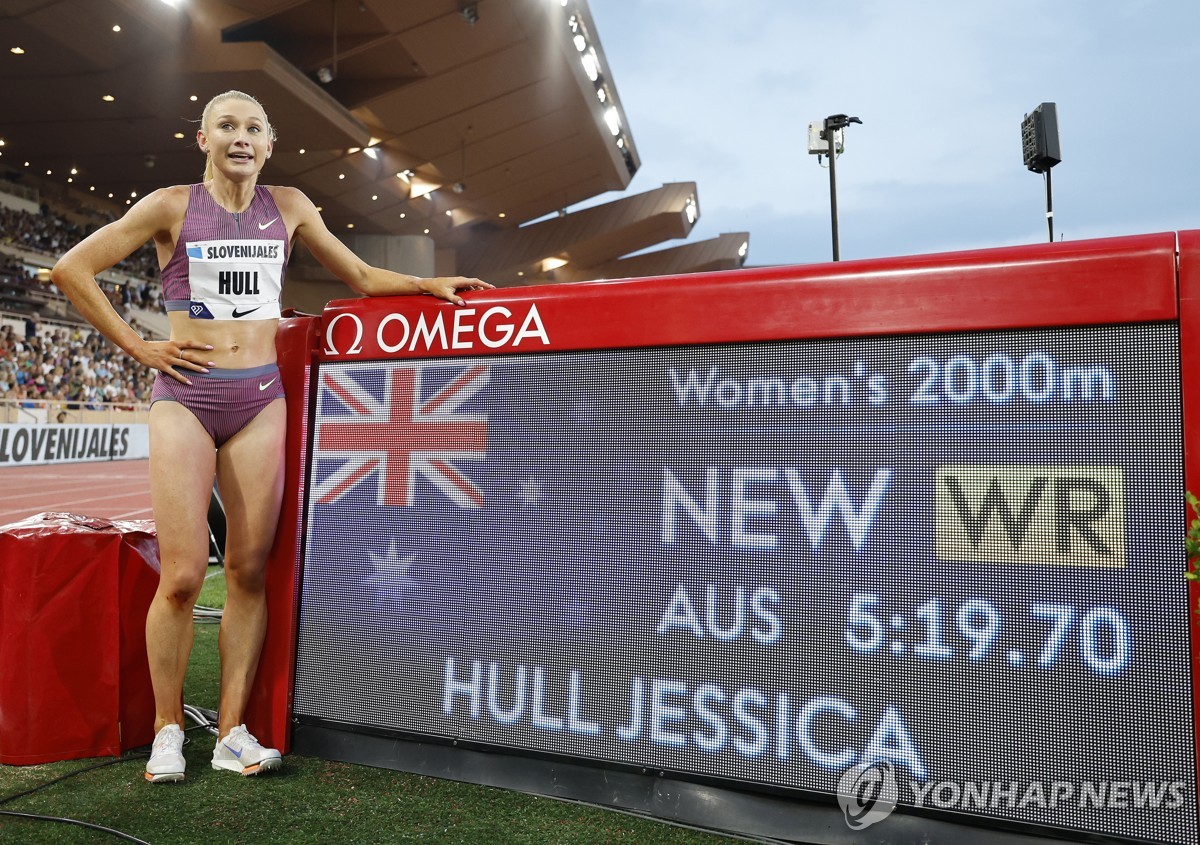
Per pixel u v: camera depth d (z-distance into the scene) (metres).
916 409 1.72
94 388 22.31
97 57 17.34
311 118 20.80
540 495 2.03
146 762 2.27
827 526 1.77
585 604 1.96
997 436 1.66
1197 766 1.49
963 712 1.64
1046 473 1.62
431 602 2.12
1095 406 1.59
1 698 2.26
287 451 2.34
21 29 16.06
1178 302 1.56
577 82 24.84
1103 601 1.56
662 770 1.85
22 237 25.42
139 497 12.72
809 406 1.80
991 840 1.60
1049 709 1.59
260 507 2.24
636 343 1.96
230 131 2.19
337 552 2.25
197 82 18.52
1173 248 1.57
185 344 2.16
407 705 2.12
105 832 1.81
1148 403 1.56
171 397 2.19
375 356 2.26
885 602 1.71
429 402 2.17
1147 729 1.52
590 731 1.92
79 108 20.19
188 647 2.25
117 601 2.39
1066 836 1.56
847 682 1.73
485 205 34.16
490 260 38.50
